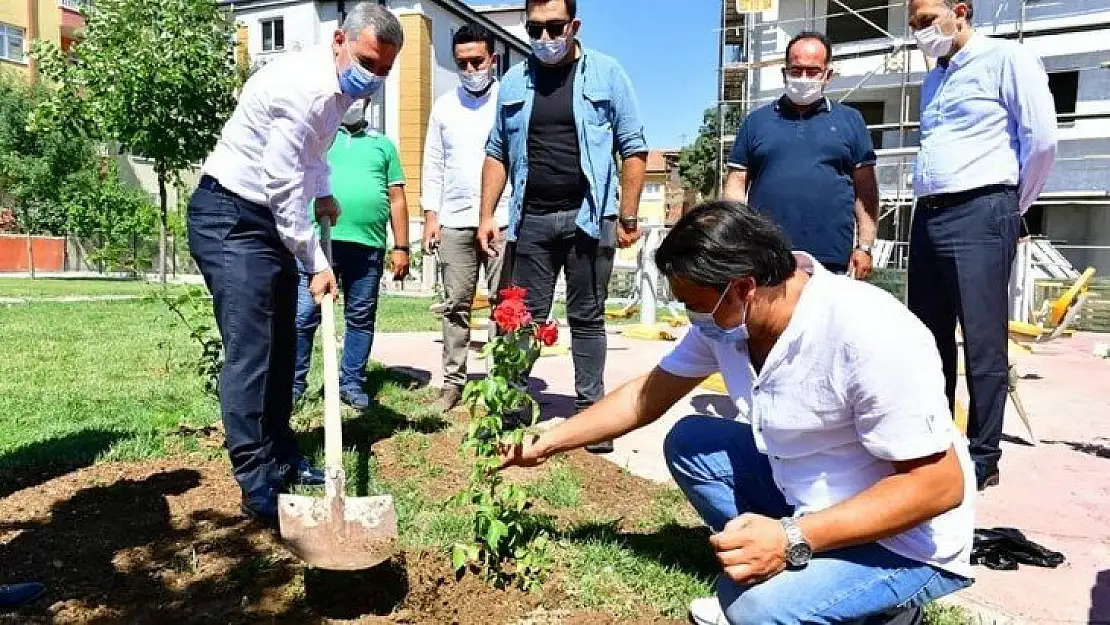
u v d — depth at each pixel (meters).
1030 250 10.70
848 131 3.95
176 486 3.41
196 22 14.19
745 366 2.12
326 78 2.87
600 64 4.00
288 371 3.37
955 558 1.96
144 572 2.63
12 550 2.77
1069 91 17.39
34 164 27.08
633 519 3.20
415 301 14.94
